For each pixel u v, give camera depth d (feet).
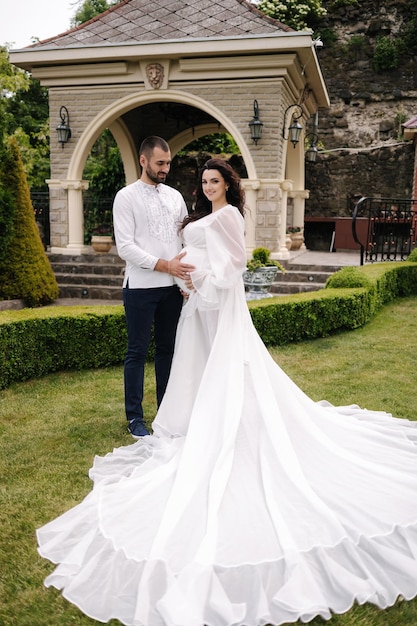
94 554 7.31
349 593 6.62
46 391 14.89
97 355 16.76
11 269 27.12
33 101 70.28
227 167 9.91
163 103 40.47
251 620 6.32
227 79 29.76
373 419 11.77
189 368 10.25
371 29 47.96
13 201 25.25
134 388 12.05
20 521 8.75
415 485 8.65
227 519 7.55
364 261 32.55
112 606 6.60
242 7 30.83
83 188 32.83
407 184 47.29
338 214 48.98
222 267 9.38
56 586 7.02
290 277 29.78
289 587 6.53
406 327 21.48
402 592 6.87
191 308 10.25
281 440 8.62
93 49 29.48
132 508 8.02
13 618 6.67
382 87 48.11
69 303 29.27
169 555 7.02
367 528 7.59
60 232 33.22
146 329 11.86
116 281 30.96
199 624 6.11
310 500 7.84
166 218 11.68
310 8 48.83
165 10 31.83
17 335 15.19
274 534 7.32
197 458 8.53
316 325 19.79
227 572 6.81
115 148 47.52
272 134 29.66
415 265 27.48
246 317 9.76
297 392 10.07
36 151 59.36
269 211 30.25
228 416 8.73
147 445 10.61
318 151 48.83
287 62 28.43
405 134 40.06
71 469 10.50
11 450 11.40
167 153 11.51
